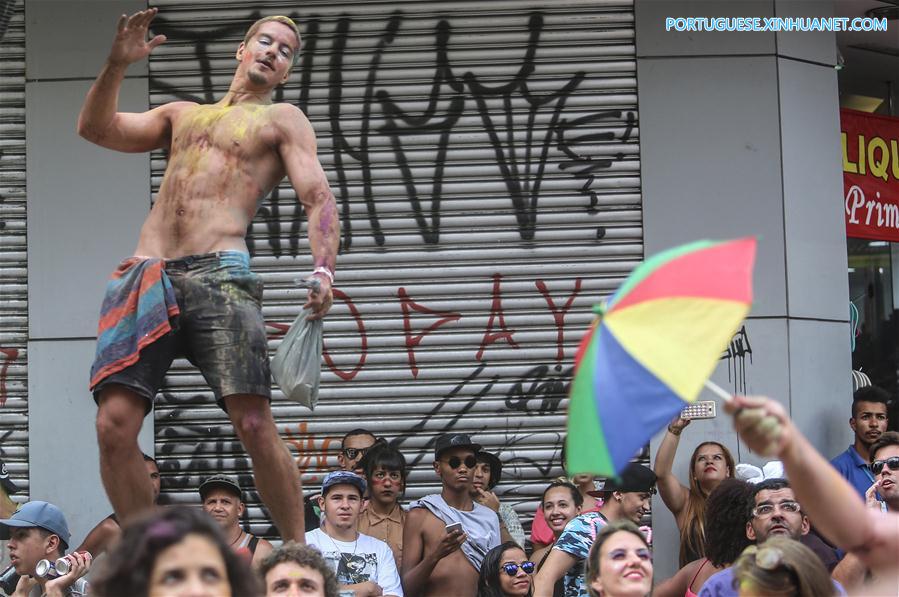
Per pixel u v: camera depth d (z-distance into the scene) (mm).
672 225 12977
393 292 13023
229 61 13117
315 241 7168
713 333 4258
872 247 15398
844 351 13148
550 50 13141
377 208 13102
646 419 4219
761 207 12984
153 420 12758
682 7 13102
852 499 4152
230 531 10555
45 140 13000
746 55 13102
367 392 12914
